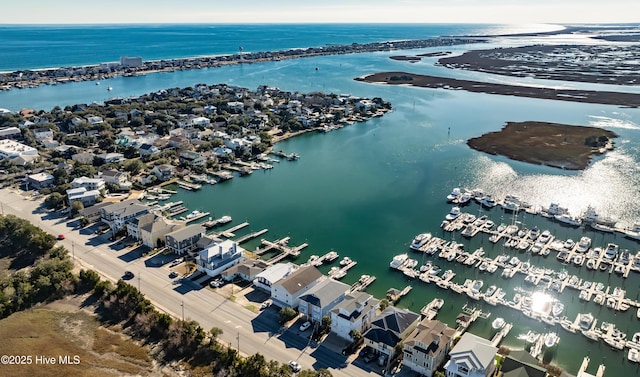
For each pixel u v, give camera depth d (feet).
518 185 619.67
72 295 364.58
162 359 298.56
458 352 287.69
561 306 362.94
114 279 389.80
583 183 620.49
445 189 614.34
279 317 347.15
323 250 463.01
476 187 617.21
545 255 447.42
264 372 277.64
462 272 421.59
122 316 339.57
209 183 644.27
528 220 523.29
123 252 438.81
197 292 376.89
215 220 522.47
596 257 437.99
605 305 368.48
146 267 412.36
